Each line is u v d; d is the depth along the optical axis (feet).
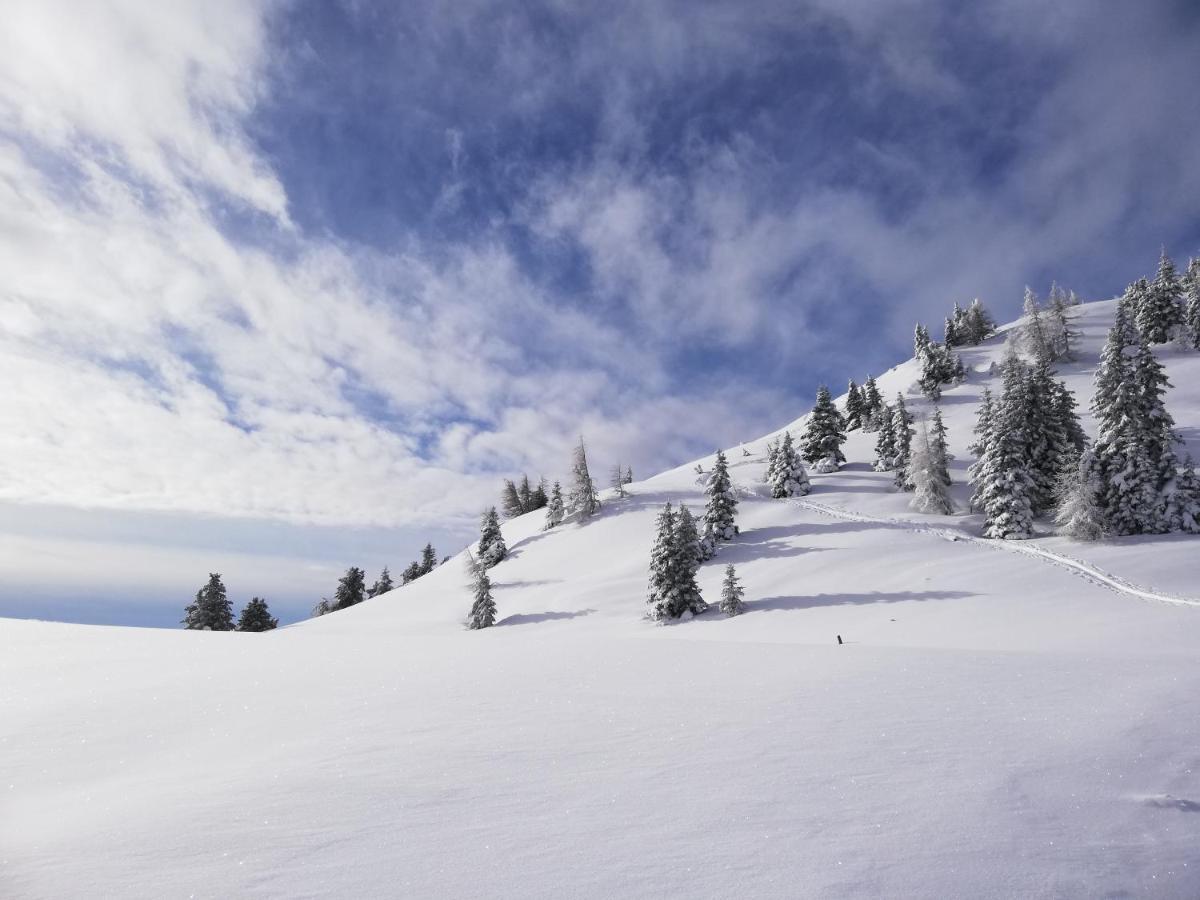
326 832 15.97
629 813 16.78
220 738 28.48
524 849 14.69
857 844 14.47
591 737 25.20
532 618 175.52
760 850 14.30
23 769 24.99
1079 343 337.52
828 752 21.76
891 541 161.89
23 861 14.60
